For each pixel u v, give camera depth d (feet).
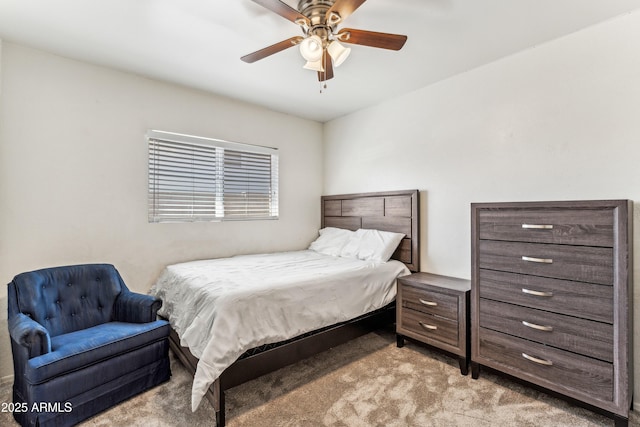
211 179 10.45
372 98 10.84
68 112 7.82
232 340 5.64
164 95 9.39
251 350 6.12
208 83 9.52
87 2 5.73
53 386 5.25
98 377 5.79
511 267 6.53
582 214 5.65
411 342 9.10
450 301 7.57
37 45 7.24
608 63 6.42
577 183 6.84
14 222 7.11
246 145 11.23
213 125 10.40
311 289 7.19
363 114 11.87
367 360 8.00
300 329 6.75
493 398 6.29
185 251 9.80
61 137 7.72
